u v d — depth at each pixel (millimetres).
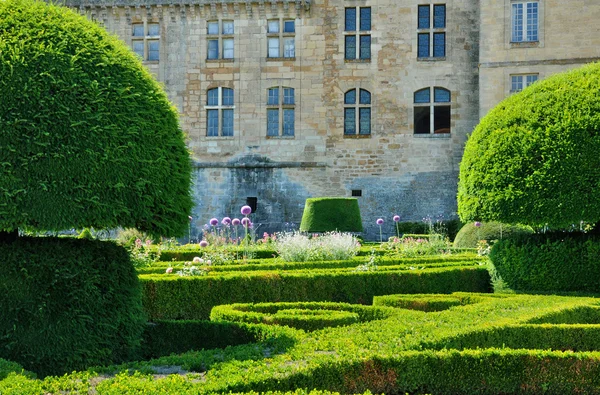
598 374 7004
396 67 35219
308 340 7234
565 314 9562
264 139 35625
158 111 9188
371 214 35031
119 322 8750
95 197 8305
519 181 14031
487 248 18812
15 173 8062
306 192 35406
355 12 35594
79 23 9195
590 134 13742
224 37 36031
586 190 13602
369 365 6484
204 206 35688
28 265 8320
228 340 8859
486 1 33938
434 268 14672
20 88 8273
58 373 8180
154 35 36219
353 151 35281
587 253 13562
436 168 34781
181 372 6508
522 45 33562
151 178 8773
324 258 18516
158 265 16016
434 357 6777
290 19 35906
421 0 35156
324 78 35594
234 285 12672
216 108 35906
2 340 8109
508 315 8984
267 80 35781
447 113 35594
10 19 8688
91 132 8406
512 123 14508
